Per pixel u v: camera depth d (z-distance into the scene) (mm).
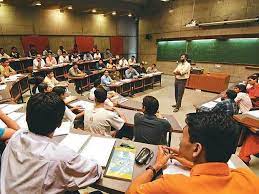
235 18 8797
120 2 9609
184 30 10453
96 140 1553
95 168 1056
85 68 10109
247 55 8578
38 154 904
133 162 1292
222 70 9375
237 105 3430
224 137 701
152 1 11367
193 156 758
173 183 687
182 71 5242
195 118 770
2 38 9180
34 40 10133
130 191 897
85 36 12070
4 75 5793
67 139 1545
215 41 9367
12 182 882
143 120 2172
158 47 11633
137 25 13531
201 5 9664
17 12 9430
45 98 985
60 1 7805
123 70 9055
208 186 658
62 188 930
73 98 3535
